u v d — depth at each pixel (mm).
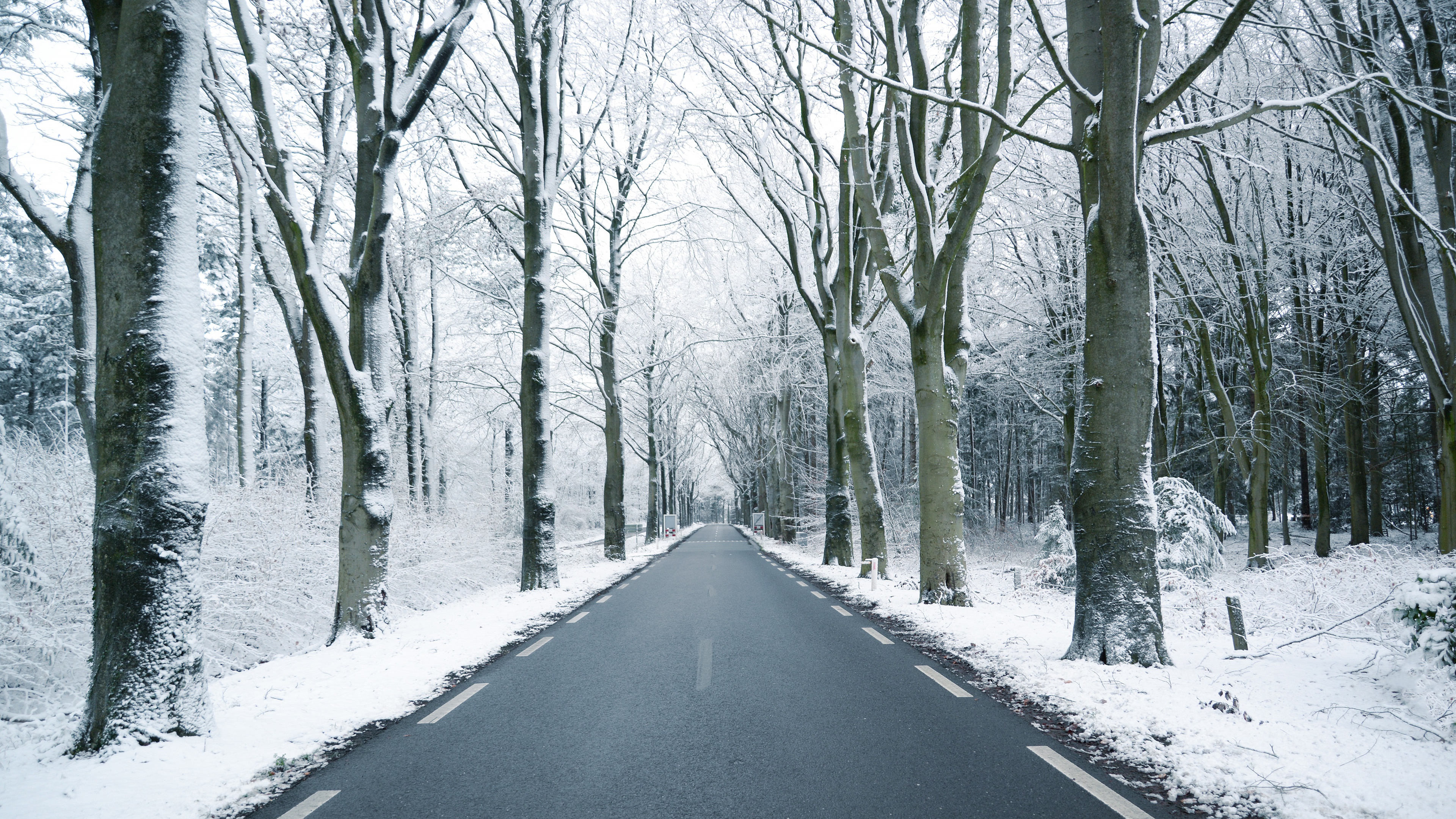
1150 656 6602
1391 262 14086
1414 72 13375
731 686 6469
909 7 10930
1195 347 22047
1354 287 20672
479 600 13195
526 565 14633
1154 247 17922
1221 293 18875
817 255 18594
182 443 5156
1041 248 20547
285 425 31453
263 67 9094
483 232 19562
